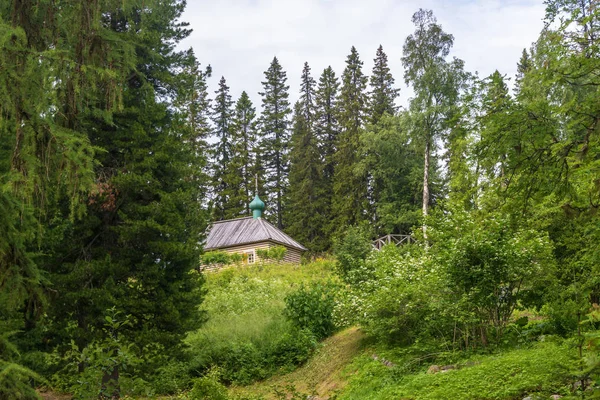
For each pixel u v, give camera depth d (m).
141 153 16.61
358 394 11.97
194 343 20.72
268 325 22.12
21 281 6.62
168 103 20.20
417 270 14.96
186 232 17.77
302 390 15.55
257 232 43.62
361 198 51.44
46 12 7.02
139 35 17.33
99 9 7.21
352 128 55.59
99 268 15.81
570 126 6.18
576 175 6.44
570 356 6.58
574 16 6.35
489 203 12.51
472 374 9.73
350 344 17.39
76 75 6.68
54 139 6.28
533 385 8.16
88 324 15.89
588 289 7.35
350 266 24.03
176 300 16.73
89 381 7.80
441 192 47.03
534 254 11.70
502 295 12.12
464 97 6.88
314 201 59.12
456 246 12.03
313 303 20.80
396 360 12.89
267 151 69.19
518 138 6.39
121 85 7.46
